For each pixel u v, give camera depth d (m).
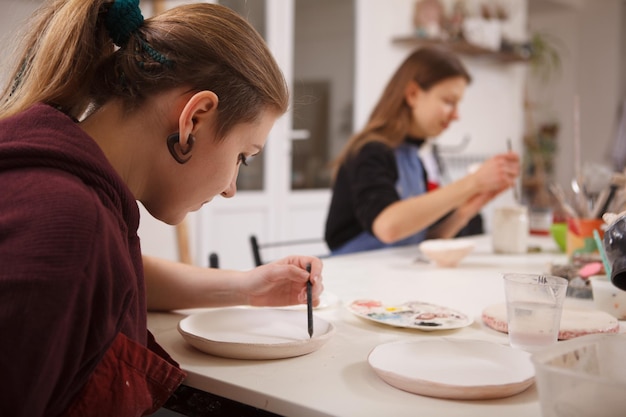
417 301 1.32
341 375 0.87
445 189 1.97
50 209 0.65
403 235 1.99
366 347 1.00
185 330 1.00
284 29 3.85
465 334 1.09
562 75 6.88
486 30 4.85
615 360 0.72
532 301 0.96
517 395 0.79
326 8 4.11
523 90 5.98
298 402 0.77
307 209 4.11
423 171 2.48
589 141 6.80
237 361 0.93
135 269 0.84
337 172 2.36
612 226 0.88
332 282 1.53
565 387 0.63
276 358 0.93
